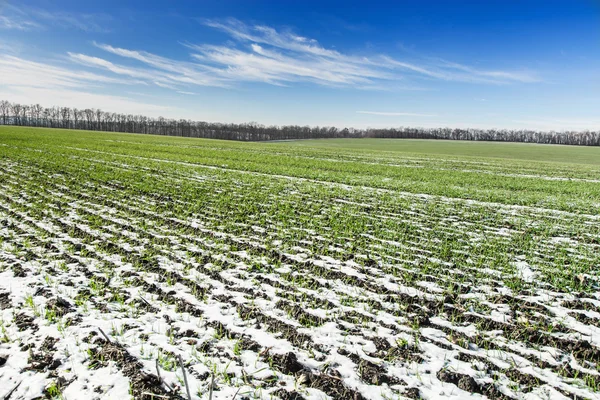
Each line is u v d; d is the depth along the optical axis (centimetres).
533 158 6550
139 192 1448
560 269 736
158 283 613
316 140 12594
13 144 3503
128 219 1034
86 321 489
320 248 829
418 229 1038
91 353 419
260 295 580
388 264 743
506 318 532
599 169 4134
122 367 400
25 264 678
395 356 436
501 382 394
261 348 443
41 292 564
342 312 536
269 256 764
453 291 618
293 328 487
